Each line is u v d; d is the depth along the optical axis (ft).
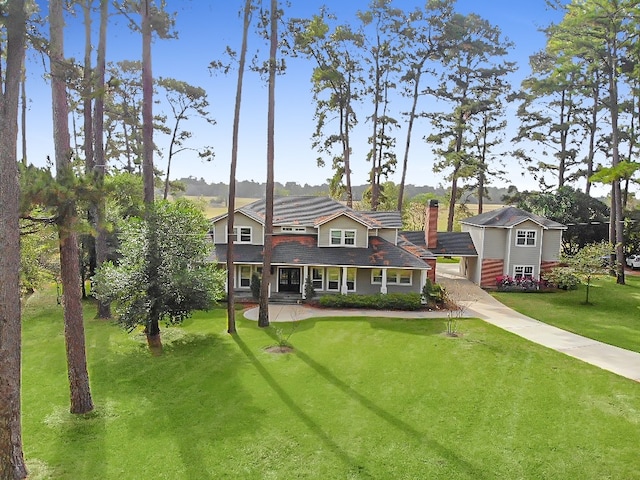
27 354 55.11
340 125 138.51
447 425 36.60
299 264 88.89
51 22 32.50
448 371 49.19
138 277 57.21
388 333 65.67
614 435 34.83
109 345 59.31
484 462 31.24
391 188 197.26
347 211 95.66
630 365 51.47
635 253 136.67
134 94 127.44
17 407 28.55
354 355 54.90
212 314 78.64
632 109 112.98
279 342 60.39
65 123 37.19
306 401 41.29
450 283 112.78
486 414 38.58
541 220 109.81
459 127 136.46
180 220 60.70
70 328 38.29
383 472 30.04
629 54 99.76
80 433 35.29
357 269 92.58
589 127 144.36
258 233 95.20
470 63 140.46
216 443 33.76
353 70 134.00
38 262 66.69
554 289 105.19
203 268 61.67
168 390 44.04
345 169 140.26
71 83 32.96
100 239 72.64
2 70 27.99
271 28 62.54
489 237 109.40
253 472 30.01
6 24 25.89
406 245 103.45
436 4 125.90
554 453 32.32
